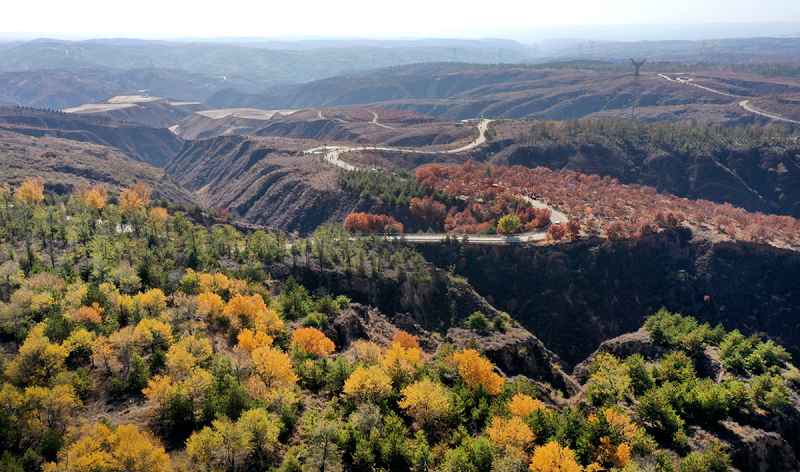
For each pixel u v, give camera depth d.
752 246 175.75
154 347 86.12
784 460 81.38
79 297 96.00
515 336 125.00
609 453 67.12
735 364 104.19
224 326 102.94
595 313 169.75
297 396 76.62
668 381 96.44
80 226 155.88
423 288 156.50
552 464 61.72
